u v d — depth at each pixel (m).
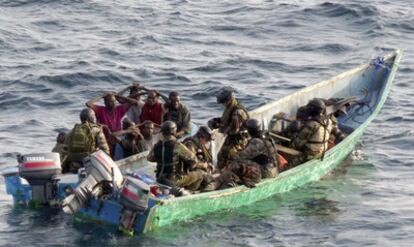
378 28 103.75
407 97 81.06
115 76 86.06
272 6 115.06
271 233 50.78
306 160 58.94
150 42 99.94
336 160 62.22
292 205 55.16
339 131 64.62
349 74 72.31
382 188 58.59
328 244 49.56
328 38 101.12
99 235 49.75
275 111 65.19
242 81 85.69
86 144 55.31
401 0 116.81
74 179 53.62
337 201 56.03
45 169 52.34
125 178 50.22
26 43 98.25
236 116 56.72
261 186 54.84
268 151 55.00
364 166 63.19
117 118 61.03
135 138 58.28
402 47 97.94
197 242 49.06
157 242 48.84
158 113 61.47
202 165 53.59
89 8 115.06
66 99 79.81
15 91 81.06
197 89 82.75
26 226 51.34
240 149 56.88
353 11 108.81
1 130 70.94
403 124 73.12
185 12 114.06
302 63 92.31
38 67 88.62
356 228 51.81
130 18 110.88
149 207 49.16
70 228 50.94
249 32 104.62
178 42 100.44
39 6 115.50
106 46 97.56
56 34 103.00
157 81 85.19
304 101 68.06
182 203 50.59
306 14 110.12
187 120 60.72
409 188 58.72
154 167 56.84
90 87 83.19
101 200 50.06
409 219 53.09
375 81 73.62
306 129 58.72
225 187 54.12
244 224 51.88
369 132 71.00
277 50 97.12
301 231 51.22
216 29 106.19
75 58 92.44
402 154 65.88
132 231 49.38
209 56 94.44
